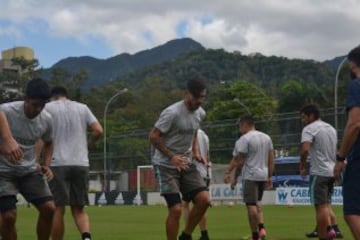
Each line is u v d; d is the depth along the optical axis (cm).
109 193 4862
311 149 1075
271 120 4978
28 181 804
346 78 8456
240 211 2784
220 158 5306
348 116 634
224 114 9575
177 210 897
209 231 1573
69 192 945
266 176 1202
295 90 9750
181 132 907
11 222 780
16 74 10625
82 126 958
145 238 1382
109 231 1597
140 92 12212
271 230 1609
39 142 833
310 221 2003
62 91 963
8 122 778
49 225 820
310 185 1077
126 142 5959
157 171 913
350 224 641
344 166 650
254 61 16275
